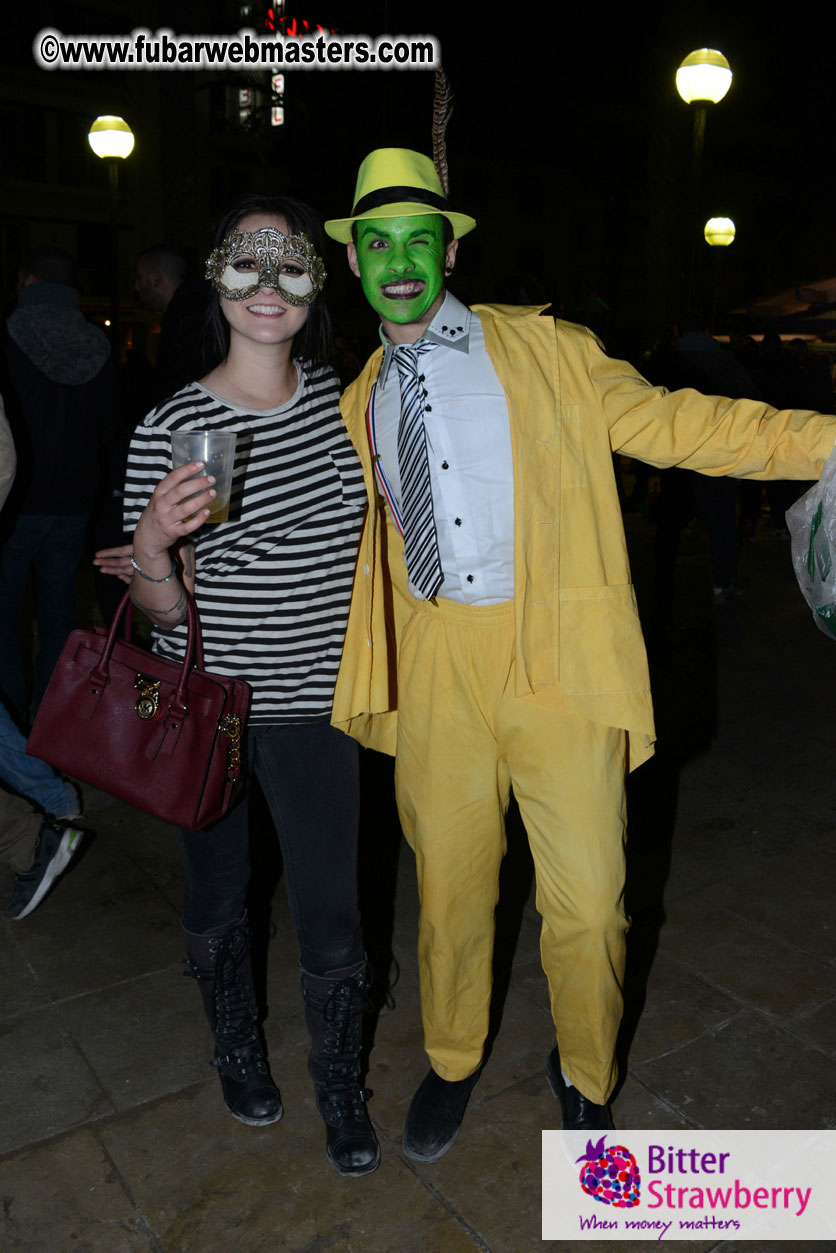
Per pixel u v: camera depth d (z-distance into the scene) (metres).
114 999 2.68
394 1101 2.34
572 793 1.95
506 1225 2.00
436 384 1.90
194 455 1.73
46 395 3.61
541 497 1.88
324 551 2.00
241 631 1.97
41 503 3.72
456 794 2.05
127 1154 2.18
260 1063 2.30
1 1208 2.04
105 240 29.81
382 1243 1.96
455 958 2.14
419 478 1.93
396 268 1.83
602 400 1.93
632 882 3.28
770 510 9.88
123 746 1.92
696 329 6.29
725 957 2.87
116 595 4.15
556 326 1.96
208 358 2.15
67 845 2.96
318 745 2.08
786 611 6.50
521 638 1.89
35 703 4.16
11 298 28.67
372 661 2.07
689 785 3.98
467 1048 2.21
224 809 1.96
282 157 26.64
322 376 2.04
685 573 7.59
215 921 2.20
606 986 2.01
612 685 1.92
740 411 1.86
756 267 40.50
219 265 1.87
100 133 10.52
